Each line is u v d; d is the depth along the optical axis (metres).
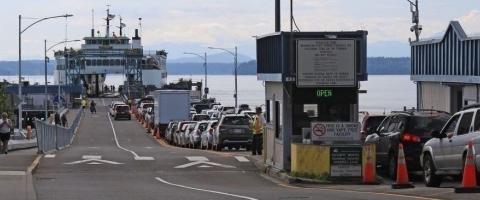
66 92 188.88
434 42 48.88
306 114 36.12
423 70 51.88
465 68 43.28
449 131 27.92
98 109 183.50
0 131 51.78
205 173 38.12
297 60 35.12
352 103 35.94
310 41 35.16
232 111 105.31
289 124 36.12
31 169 37.34
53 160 43.53
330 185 31.72
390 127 34.50
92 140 96.31
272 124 38.78
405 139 32.12
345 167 32.41
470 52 42.47
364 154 32.34
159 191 28.55
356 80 35.44
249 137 58.97
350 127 33.06
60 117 115.19
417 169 32.03
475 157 24.83
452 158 26.75
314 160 32.84
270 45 38.00
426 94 52.53
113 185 31.77
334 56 35.25
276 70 36.62
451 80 45.47
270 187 31.33
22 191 27.50
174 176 36.81
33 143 79.44
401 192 26.28
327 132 33.03
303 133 34.56
